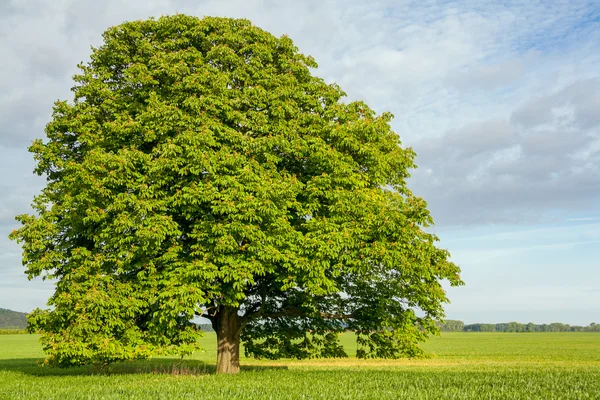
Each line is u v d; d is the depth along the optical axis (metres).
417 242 19.28
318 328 23.06
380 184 21.98
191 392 13.70
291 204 18.59
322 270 17.91
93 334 17.48
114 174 17.86
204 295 18.30
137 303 17.70
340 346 23.75
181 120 18.91
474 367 33.97
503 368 32.09
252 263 17.56
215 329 21.98
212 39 21.30
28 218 19.67
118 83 21.86
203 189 17.42
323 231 18.36
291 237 18.36
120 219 17.39
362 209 19.02
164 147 18.00
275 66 22.66
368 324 21.83
